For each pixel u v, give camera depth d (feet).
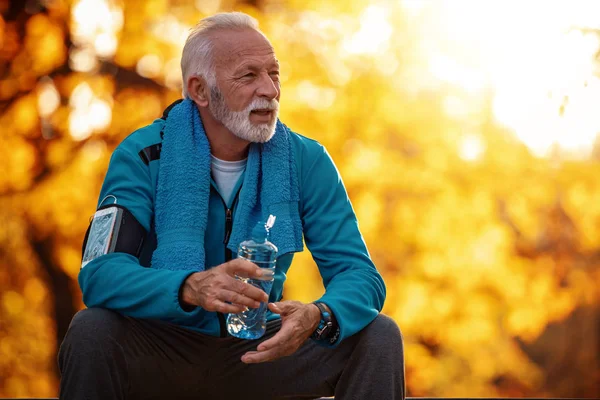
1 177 44.75
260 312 12.03
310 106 47.16
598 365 54.39
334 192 13.89
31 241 45.68
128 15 44.96
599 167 46.85
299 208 13.79
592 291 49.47
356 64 47.11
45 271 46.14
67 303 46.83
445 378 51.42
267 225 12.31
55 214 45.47
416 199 48.88
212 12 45.55
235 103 12.98
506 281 49.60
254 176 13.38
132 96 45.14
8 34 44.83
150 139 13.32
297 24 46.47
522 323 50.29
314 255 13.74
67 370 11.39
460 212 48.60
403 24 46.85
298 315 11.80
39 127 45.16
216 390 13.03
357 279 12.94
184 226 12.76
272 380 12.92
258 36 13.25
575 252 49.19
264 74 13.11
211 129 13.41
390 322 12.54
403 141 48.65
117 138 45.03
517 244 49.65
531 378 52.65
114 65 45.27
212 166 13.44
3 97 44.70
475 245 48.93
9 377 46.98
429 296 49.98
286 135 13.87
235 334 12.14
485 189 48.26
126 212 12.54
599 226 47.88
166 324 12.46
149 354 12.38
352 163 47.70
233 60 13.03
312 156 13.98
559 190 47.75
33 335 46.96
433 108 47.83
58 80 45.01
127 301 11.74
